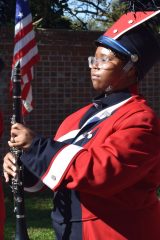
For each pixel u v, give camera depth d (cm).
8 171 307
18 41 699
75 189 279
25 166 301
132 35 304
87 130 302
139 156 276
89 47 1029
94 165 272
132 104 295
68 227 294
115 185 274
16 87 313
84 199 288
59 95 1015
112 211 285
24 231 312
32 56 707
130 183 278
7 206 814
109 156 273
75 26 1231
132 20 306
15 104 311
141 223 288
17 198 310
